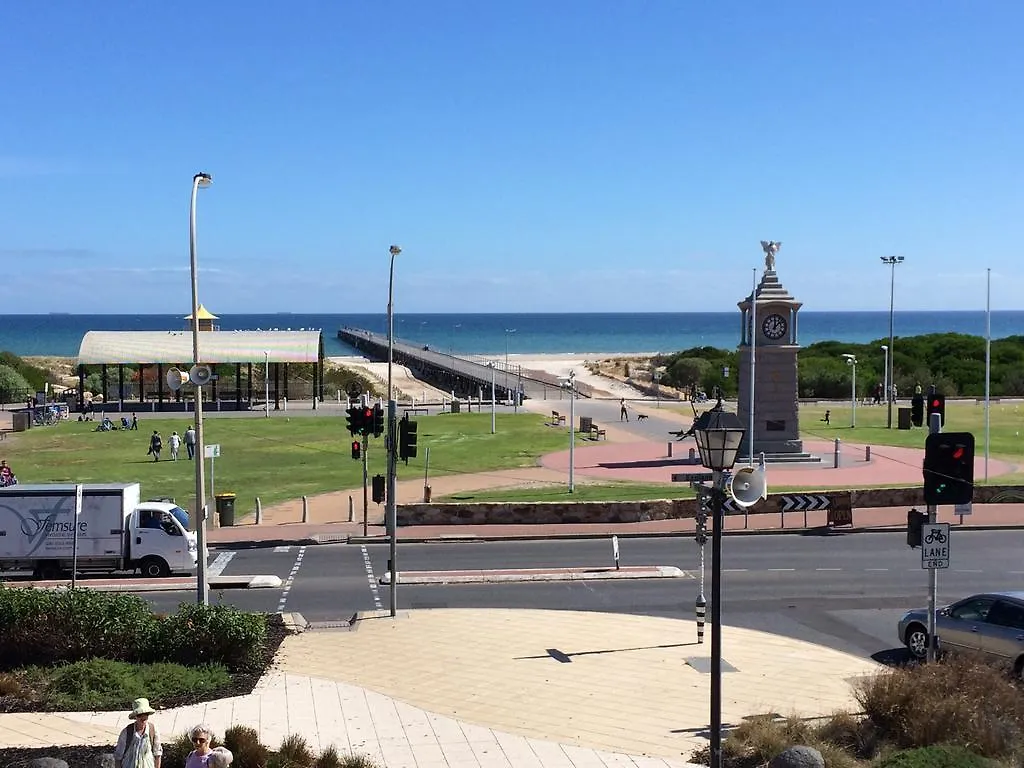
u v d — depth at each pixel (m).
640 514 37.00
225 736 13.95
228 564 30.44
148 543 28.33
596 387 102.81
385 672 19.12
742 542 33.81
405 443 23.92
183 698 17.05
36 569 28.09
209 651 19.05
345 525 36.03
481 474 47.16
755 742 14.62
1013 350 106.62
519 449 55.59
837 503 35.69
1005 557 30.97
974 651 18.19
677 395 91.62
